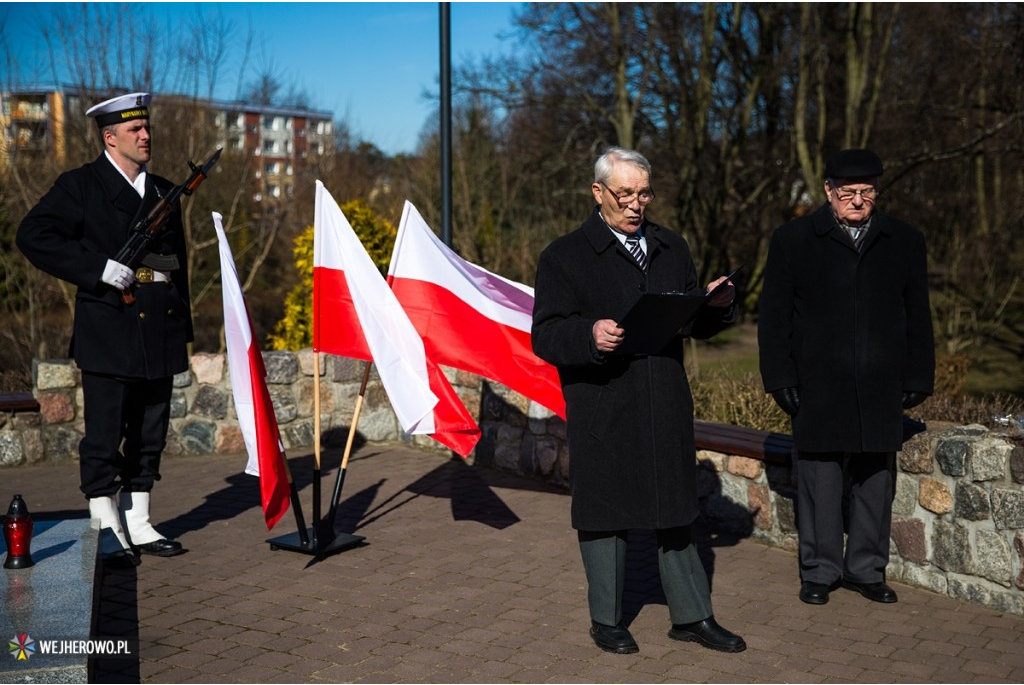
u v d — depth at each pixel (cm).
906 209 2317
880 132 2048
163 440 555
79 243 510
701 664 399
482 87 2053
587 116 2223
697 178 2255
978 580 472
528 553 552
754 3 2169
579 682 381
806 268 471
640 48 2055
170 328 538
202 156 1499
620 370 403
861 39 1894
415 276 570
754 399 790
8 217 1301
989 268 1986
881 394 463
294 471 757
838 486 481
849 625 445
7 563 423
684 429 407
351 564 532
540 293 415
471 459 787
